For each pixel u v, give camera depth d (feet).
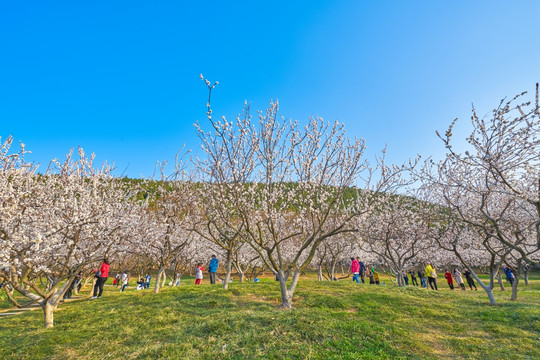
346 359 18.86
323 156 32.71
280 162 33.17
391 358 19.44
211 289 41.73
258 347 20.47
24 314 36.55
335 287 41.52
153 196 49.96
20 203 27.55
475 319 28.60
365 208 32.63
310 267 94.48
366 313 29.22
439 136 27.09
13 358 20.85
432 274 61.26
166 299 36.06
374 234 53.21
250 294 37.91
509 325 26.55
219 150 31.17
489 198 41.73
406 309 31.12
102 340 23.26
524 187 33.63
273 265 32.53
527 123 24.36
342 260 94.89
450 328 26.23
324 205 34.50
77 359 20.17
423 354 20.48
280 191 35.63
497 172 27.48
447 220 40.70
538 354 20.54
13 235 24.21
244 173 31.32
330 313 28.32
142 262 68.39
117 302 36.52
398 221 52.08
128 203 45.85
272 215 31.89
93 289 49.11
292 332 22.56
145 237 41.29
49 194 32.68
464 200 39.96
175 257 54.54
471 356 20.42
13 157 26.73
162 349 20.53
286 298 31.24
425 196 53.72
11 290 42.37
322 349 20.17
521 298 41.88
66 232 27.89
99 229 30.68
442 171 35.17
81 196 29.89
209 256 79.41
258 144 31.32
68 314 32.32
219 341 21.58
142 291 46.42
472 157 27.07
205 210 41.27
